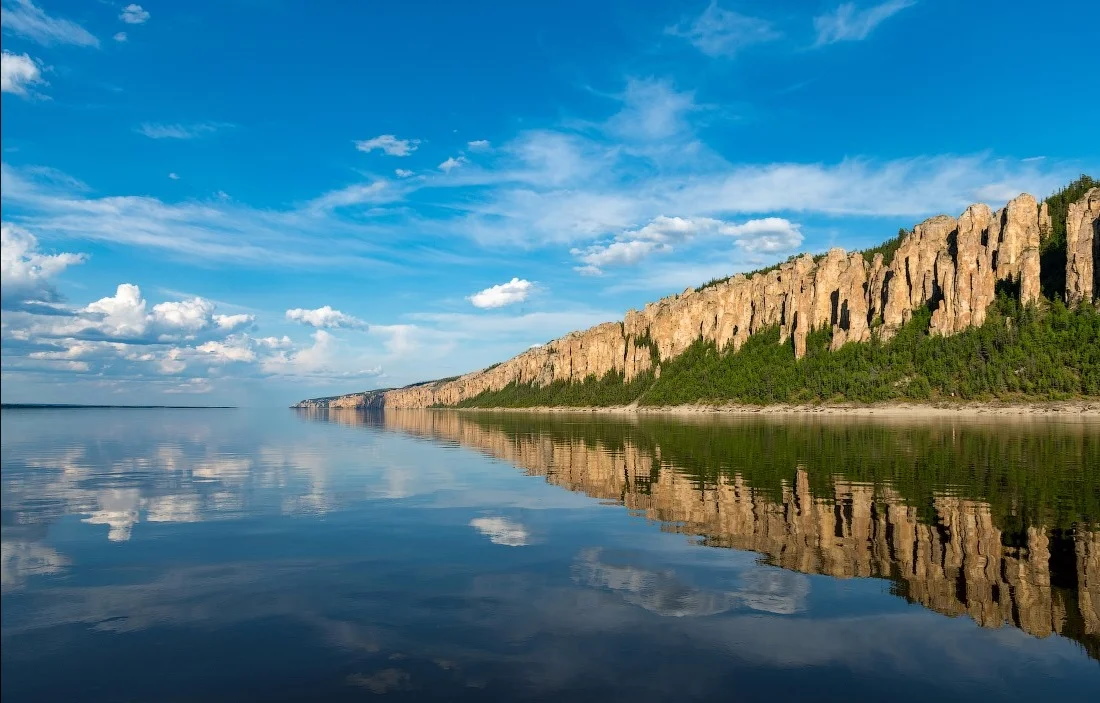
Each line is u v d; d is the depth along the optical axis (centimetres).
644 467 5297
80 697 1293
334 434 11912
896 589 1991
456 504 3575
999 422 12212
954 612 1795
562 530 2859
